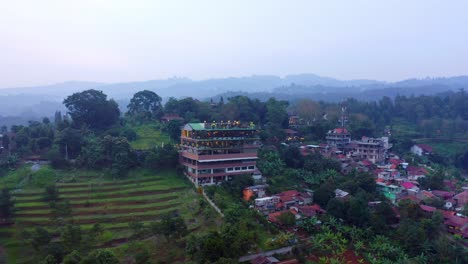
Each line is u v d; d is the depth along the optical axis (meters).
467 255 81.31
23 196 92.62
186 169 111.38
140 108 179.12
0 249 74.00
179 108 162.38
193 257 67.69
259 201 95.50
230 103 162.38
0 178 102.00
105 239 76.62
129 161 108.00
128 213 88.06
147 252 68.81
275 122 162.88
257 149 117.69
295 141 158.25
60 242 72.81
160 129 147.00
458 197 112.06
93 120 140.62
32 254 72.56
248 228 81.81
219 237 68.31
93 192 96.38
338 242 84.56
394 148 177.12
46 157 111.44
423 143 196.75
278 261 73.38
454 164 176.25
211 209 90.00
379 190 117.31
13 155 113.12
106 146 110.50
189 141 111.38
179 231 75.06
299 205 100.56
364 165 138.00
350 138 168.38
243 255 73.06
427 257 81.69
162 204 92.88
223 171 108.94
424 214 95.88
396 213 99.19
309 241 84.19
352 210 92.19
